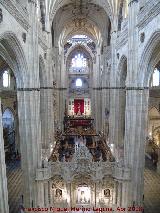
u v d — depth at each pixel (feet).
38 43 78.13
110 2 95.81
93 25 143.64
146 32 59.11
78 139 131.23
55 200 81.71
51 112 104.73
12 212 71.20
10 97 120.16
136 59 66.08
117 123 98.43
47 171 75.20
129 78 68.54
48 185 79.20
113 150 97.86
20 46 58.65
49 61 101.50
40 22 86.84
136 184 68.54
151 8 54.49
